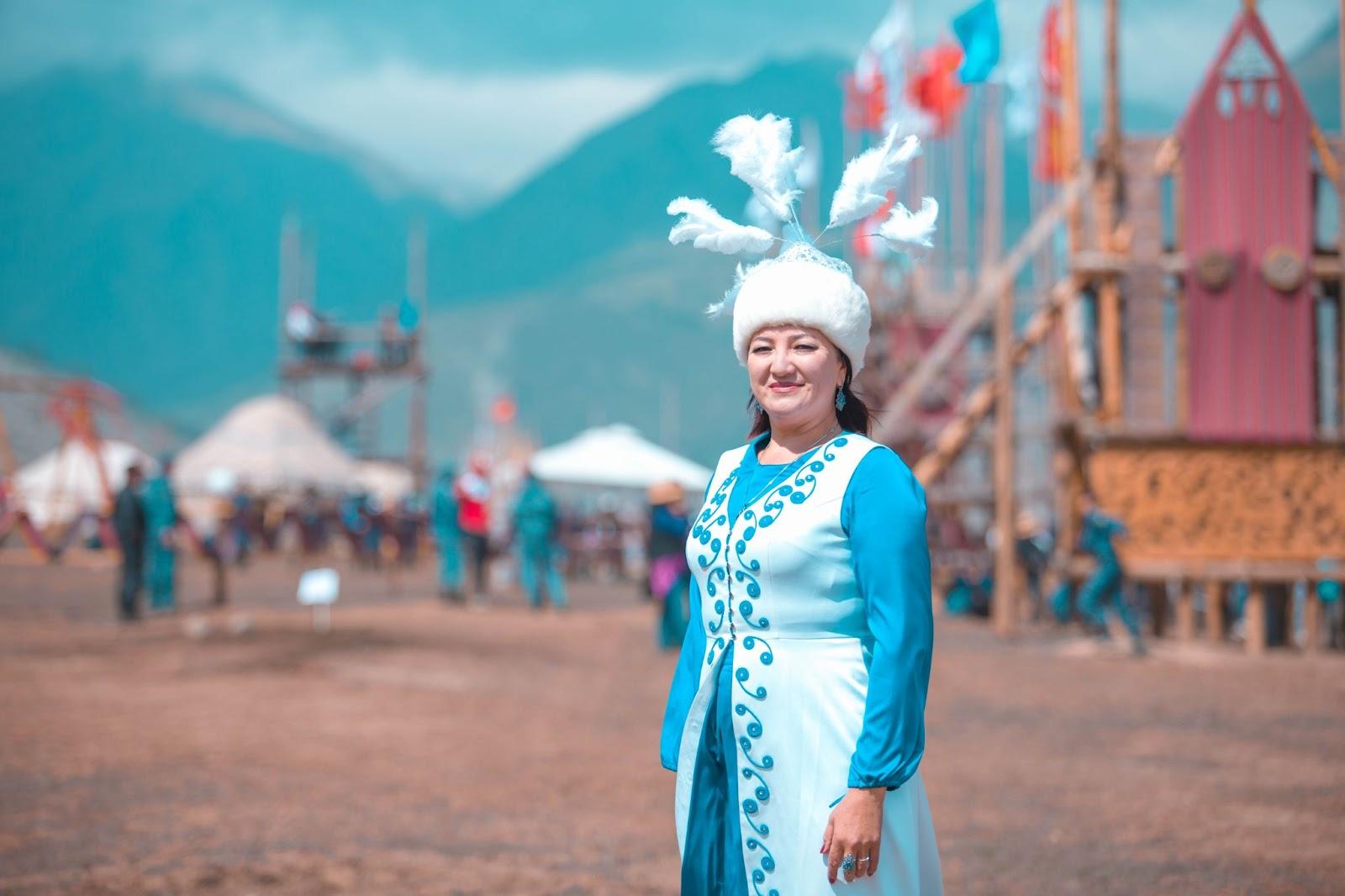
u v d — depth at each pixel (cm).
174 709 1141
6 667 1378
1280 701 1302
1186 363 1883
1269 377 1877
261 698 1206
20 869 638
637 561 4159
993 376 2239
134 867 645
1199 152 1894
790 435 344
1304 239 1886
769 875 321
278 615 2011
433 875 640
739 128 349
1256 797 841
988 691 1365
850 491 322
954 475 2572
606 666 1532
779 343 338
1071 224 1978
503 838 722
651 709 1216
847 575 322
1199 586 2228
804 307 334
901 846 314
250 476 4494
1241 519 1866
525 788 861
